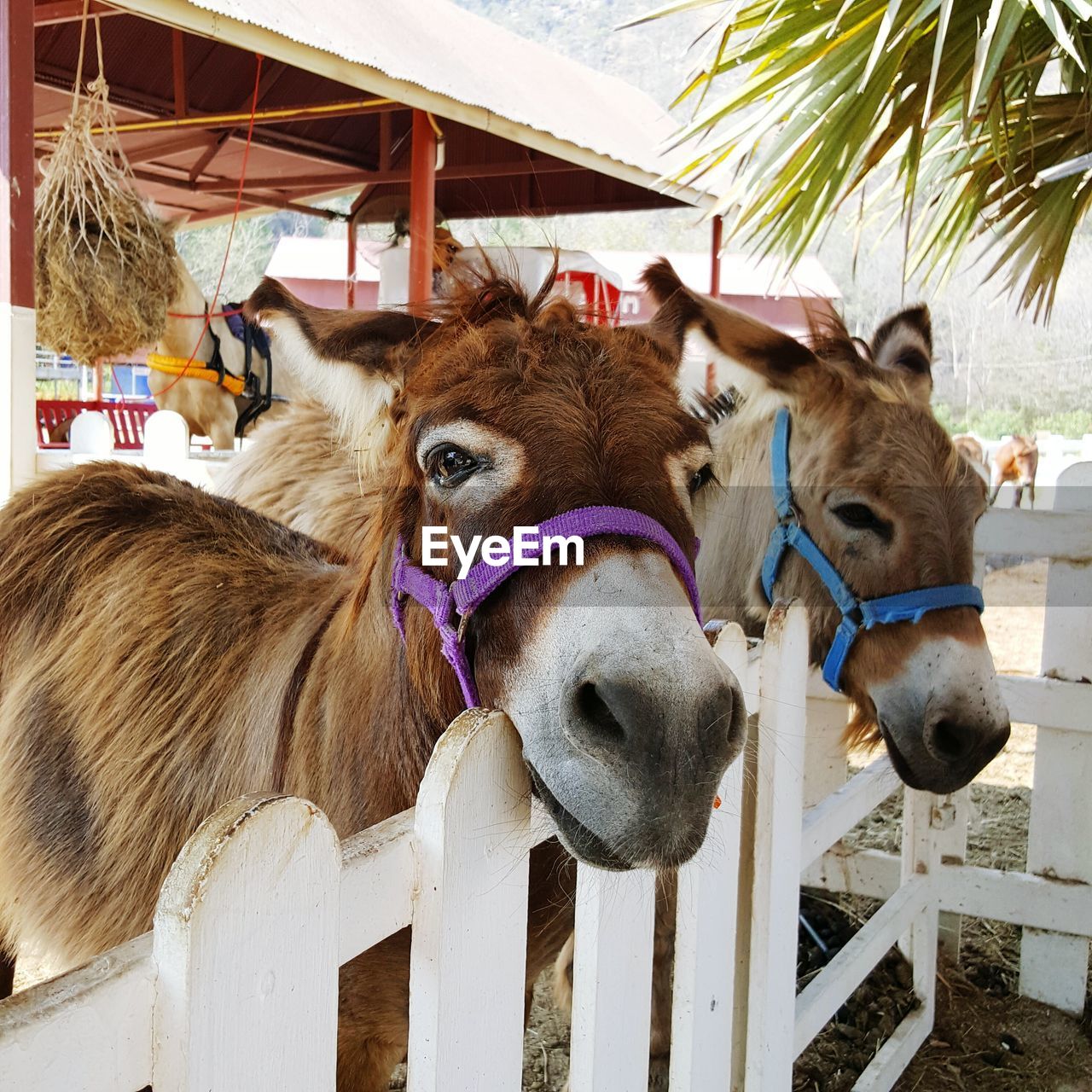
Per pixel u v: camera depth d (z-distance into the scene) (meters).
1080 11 2.24
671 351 1.58
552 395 1.16
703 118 2.88
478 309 1.33
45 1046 0.57
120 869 1.63
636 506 1.10
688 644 0.97
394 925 0.87
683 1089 1.41
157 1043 0.65
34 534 1.94
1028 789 4.22
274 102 7.64
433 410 1.21
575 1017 1.14
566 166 8.16
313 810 0.73
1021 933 3.13
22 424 3.25
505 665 1.10
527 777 1.03
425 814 0.89
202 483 3.44
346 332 1.44
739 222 2.99
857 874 2.93
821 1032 2.56
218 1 3.99
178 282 5.46
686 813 0.93
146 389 13.59
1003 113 2.73
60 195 4.65
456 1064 0.93
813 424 2.28
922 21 2.60
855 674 2.22
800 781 1.74
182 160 8.45
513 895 1.01
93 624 1.82
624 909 1.17
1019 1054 2.55
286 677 1.58
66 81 6.65
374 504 1.70
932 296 3.84
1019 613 7.54
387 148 7.73
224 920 0.66
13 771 1.84
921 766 2.08
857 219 3.94
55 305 4.59
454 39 7.32
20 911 1.82
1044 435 12.09
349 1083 1.47
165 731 1.68
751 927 1.69
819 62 2.66
